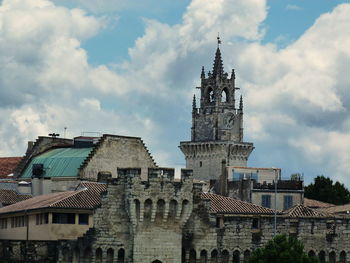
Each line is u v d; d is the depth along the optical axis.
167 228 190.88
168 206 190.50
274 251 186.38
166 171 191.12
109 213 188.00
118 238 188.25
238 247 199.25
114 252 187.75
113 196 188.38
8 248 190.50
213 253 197.38
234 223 199.38
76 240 185.75
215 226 197.62
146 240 188.88
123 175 189.12
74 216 193.50
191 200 192.88
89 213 194.12
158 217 190.25
